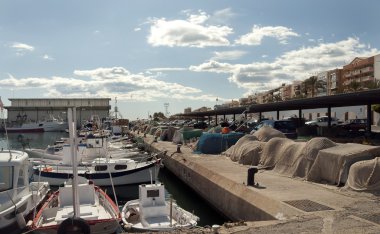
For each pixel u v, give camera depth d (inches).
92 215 561.0
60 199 636.1
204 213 772.0
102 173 1004.6
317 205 505.0
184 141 1728.6
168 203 630.5
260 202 557.9
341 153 649.0
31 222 525.0
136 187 1035.3
